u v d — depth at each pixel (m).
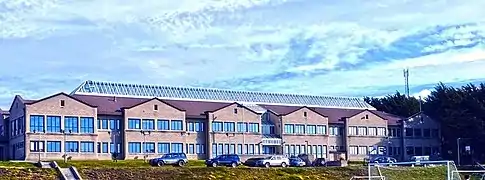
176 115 122.88
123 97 125.94
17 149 112.69
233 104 129.00
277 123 134.12
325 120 139.00
